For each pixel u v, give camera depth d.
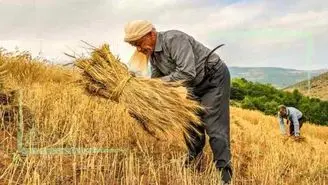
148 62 5.17
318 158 8.45
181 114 4.91
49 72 8.57
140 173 5.25
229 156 5.37
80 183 4.55
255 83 77.44
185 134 5.23
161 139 6.15
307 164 8.05
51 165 4.66
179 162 5.32
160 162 5.67
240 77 79.19
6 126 5.49
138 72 5.09
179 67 5.01
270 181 6.21
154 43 5.05
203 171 5.70
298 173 7.28
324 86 153.75
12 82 6.88
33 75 8.23
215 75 5.22
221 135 5.29
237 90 73.88
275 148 8.31
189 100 4.95
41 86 7.61
